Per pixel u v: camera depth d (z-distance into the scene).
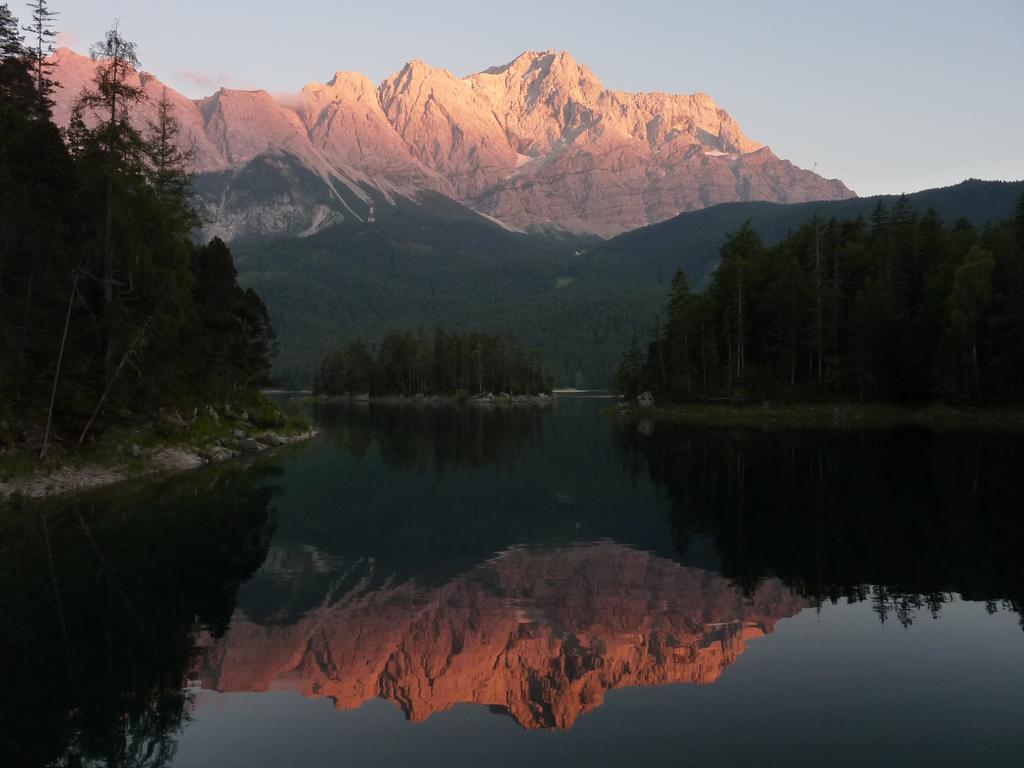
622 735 13.23
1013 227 102.31
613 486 45.28
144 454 52.62
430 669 16.62
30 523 32.84
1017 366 85.56
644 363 143.38
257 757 12.56
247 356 79.12
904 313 99.75
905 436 71.12
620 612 20.56
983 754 12.31
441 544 29.73
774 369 107.12
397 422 122.50
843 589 22.28
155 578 24.22
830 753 12.42
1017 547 26.94
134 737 13.45
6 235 41.47
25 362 43.16
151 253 55.38
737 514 34.91
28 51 55.19
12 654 17.48
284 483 47.81
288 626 19.56
